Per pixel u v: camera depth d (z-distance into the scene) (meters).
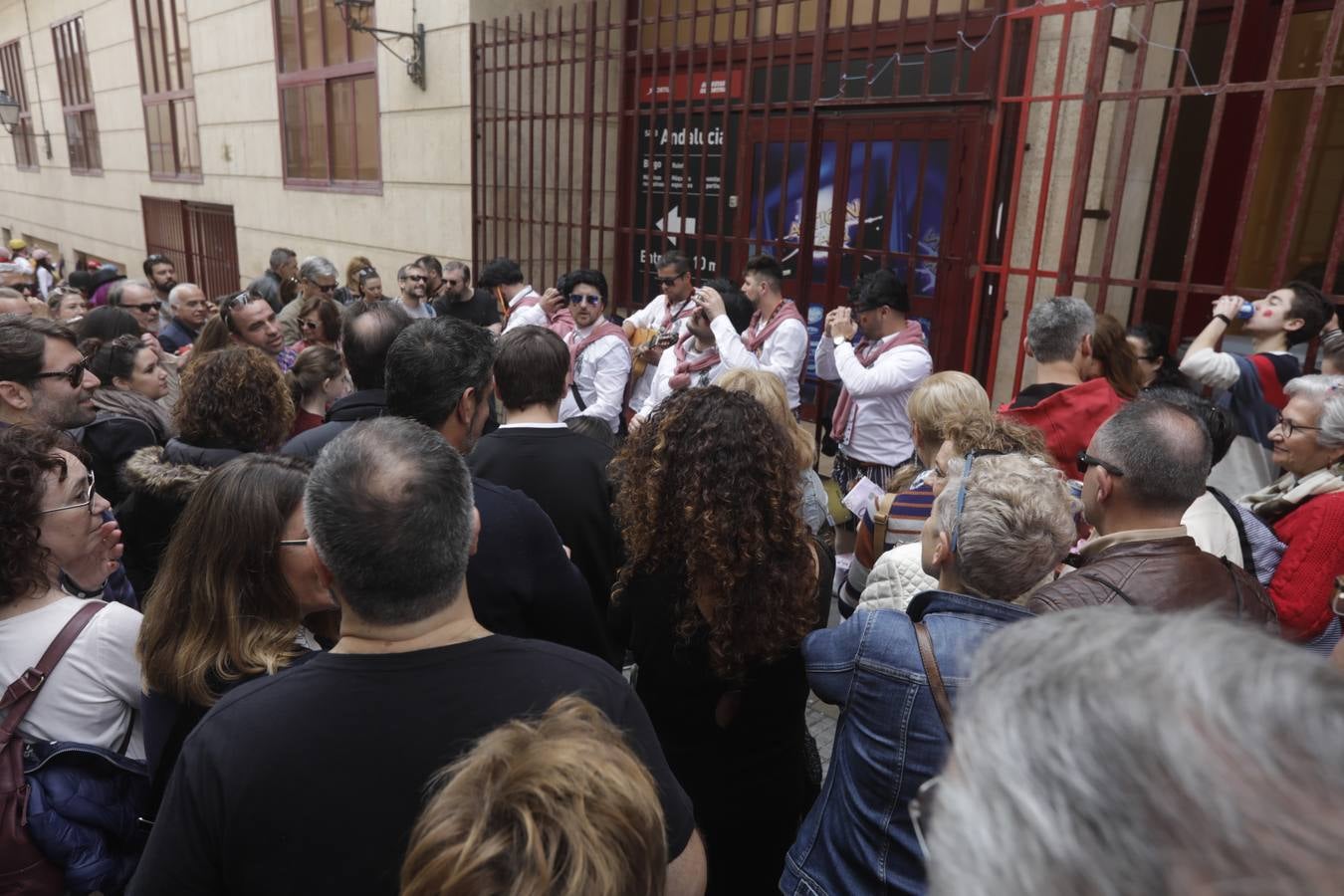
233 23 9.77
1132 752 0.42
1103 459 1.75
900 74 4.42
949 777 0.52
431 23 6.98
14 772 1.47
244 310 3.93
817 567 1.73
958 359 4.59
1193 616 0.51
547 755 0.76
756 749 1.76
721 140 5.62
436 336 2.14
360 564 1.09
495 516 1.84
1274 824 0.38
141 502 2.23
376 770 1.03
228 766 1.03
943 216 4.55
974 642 1.33
